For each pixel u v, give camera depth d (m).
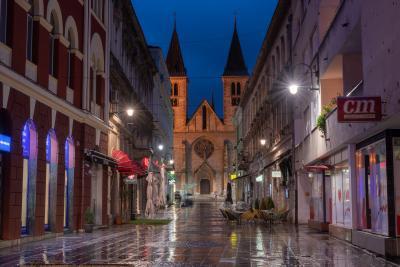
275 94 41.03
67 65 22.67
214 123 106.19
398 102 12.46
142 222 33.50
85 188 24.53
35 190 18.62
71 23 22.81
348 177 20.02
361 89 16.61
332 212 23.88
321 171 25.55
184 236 22.53
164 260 14.08
